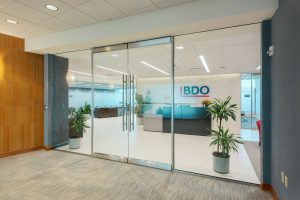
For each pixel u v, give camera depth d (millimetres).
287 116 2176
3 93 4488
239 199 2652
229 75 9430
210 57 5801
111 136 7199
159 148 5449
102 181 3207
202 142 6246
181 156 4664
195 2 2969
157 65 7039
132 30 3473
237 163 4164
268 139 2908
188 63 6711
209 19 2867
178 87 10648
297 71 1894
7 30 4238
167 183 3152
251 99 9344
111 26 3676
